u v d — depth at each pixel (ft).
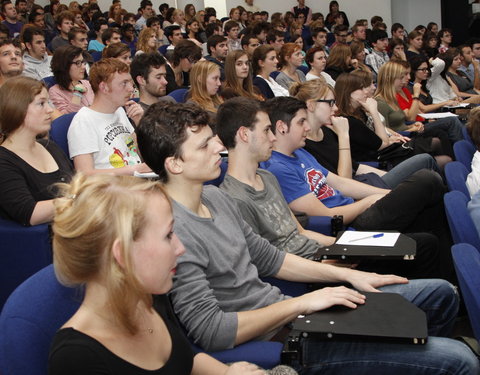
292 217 6.79
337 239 6.27
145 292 2.97
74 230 2.78
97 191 2.85
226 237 4.99
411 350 4.37
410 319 4.38
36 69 15.47
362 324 4.30
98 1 30.99
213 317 4.35
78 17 24.67
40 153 7.45
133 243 2.86
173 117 4.76
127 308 2.91
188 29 27.55
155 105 4.96
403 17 38.75
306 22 35.78
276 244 6.37
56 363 2.83
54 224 2.85
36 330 3.27
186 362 3.53
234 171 6.39
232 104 6.29
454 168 7.65
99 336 3.00
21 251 6.74
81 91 11.97
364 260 6.40
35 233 6.66
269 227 6.28
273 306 4.58
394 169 10.26
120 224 2.79
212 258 4.76
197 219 4.80
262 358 4.17
